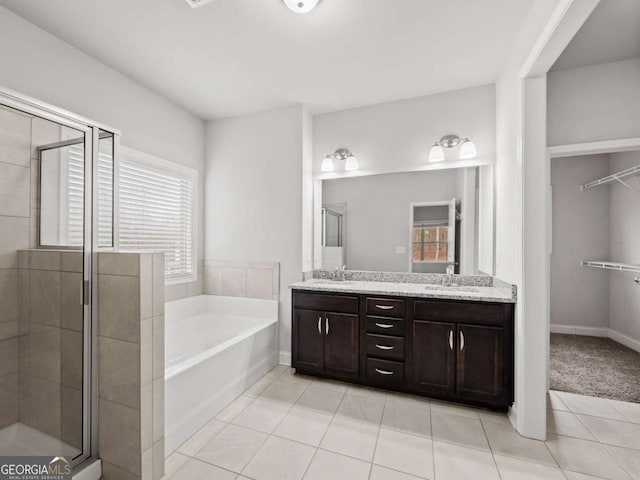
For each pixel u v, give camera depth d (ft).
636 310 11.01
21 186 4.72
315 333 8.85
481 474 5.18
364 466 5.36
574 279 12.89
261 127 10.41
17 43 5.95
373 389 8.25
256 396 7.84
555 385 8.42
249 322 9.96
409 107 9.60
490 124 8.70
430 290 8.18
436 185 9.53
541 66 5.81
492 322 7.04
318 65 7.77
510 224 7.17
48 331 4.92
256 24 6.26
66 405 4.99
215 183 11.02
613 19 5.97
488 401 7.04
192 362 6.41
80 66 7.09
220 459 5.54
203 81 8.51
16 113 4.63
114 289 5.09
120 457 5.02
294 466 5.36
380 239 10.11
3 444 4.57
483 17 6.09
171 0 5.60
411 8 5.84
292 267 10.00
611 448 5.84
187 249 10.48
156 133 9.15
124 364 4.99
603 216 12.51
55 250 4.96
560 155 7.83
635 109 7.17
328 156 10.47
